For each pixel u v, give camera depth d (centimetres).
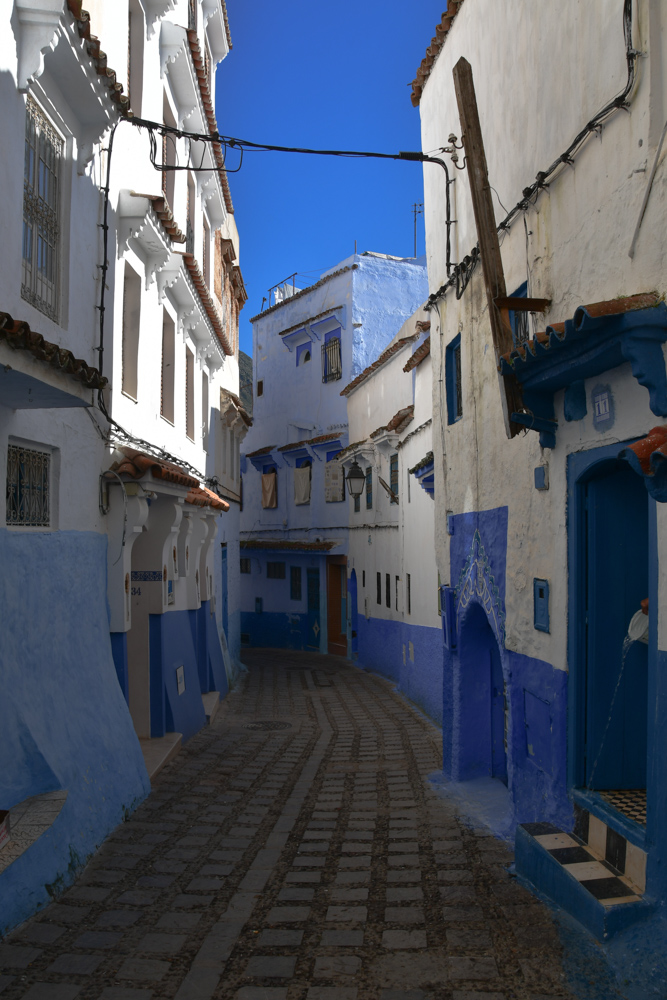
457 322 912
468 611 865
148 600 1076
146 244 980
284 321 3075
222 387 1939
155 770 902
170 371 1255
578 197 533
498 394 737
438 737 1250
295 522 2962
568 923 457
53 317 702
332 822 730
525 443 650
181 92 1249
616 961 402
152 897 538
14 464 611
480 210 608
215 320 1470
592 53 509
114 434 865
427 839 665
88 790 650
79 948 457
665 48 425
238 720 1443
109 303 851
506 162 707
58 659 667
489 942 452
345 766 1014
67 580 705
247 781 912
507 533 704
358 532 2427
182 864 607
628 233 459
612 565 534
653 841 425
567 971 409
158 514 1063
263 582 3181
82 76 662
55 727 625
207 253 1666
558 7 568
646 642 536
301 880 570
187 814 754
